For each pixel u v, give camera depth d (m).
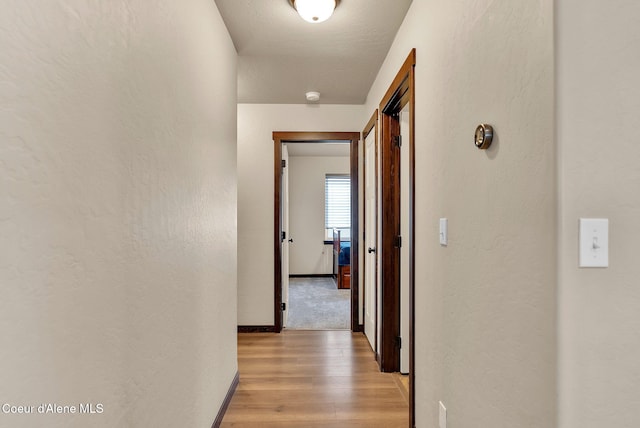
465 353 1.28
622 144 0.82
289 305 4.82
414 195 1.91
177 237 1.40
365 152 3.61
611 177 0.82
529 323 0.91
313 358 2.99
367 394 2.37
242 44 2.44
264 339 3.48
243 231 3.73
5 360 0.62
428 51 1.69
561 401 0.81
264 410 2.16
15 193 0.64
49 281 0.72
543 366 0.86
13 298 0.64
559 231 0.81
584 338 0.81
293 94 3.47
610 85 0.82
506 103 1.01
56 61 0.73
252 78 3.07
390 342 2.71
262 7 2.01
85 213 0.83
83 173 0.82
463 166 1.29
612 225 0.82
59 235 0.74
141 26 1.10
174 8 1.36
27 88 0.66
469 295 1.25
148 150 1.15
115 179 0.95
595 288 0.82
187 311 1.51
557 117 0.81
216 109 1.97
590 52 0.82
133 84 1.05
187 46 1.51
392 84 2.33
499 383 1.05
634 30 0.83
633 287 0.82
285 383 2.52
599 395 0.82
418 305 1.83
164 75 1.27
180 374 1.43
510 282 0.99
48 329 0.71
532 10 0.89
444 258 1.49
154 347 1.19
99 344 0.88
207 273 1.79
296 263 7.03
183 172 1.46
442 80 1.50
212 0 1.89
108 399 0.92
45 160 0.71
